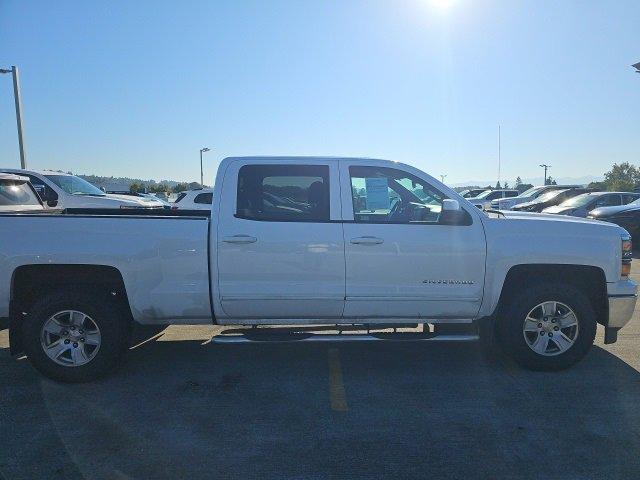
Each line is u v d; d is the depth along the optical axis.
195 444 3.74
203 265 4.88
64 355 4.88
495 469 3.40
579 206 18.34
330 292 4.94
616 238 5.05
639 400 4.46
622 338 6.21
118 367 5.34
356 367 5.34
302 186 5.07
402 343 6.18
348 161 5.15
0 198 6.20
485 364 5.40
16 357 5.70
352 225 4.95
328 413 4.24
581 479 3.28
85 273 4.92
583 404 4.38
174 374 5.15
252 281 4.91
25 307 5.04
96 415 4.21
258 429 3.97
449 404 4.40
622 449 3.65
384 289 4.96
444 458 3.54
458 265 4.96
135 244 4.82
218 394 4.64
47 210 6.01
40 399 4.53
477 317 5.08
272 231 4.89
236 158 5.10
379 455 3.59
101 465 3.46
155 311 4.91
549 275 5.25
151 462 3.50
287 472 3.38
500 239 4.97
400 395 4.60
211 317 5.00
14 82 19.28
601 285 5.13
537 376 5.02
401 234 4.93
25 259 4.73
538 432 3.90
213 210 4.95
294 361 5.54
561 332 5.07
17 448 3.68
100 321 4.83
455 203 4.83
